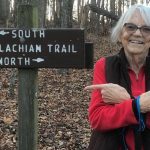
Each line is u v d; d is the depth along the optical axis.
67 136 8.51
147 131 3.09
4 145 7.84
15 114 10.55
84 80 16.69
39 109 11.23
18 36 3.81
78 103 12.26
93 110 3.14
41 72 17.77
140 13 3.17
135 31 3.16
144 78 3.19
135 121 2.98
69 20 19.31
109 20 35.62
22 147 3.99
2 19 19.69
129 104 2.97
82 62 3.78
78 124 9.59
